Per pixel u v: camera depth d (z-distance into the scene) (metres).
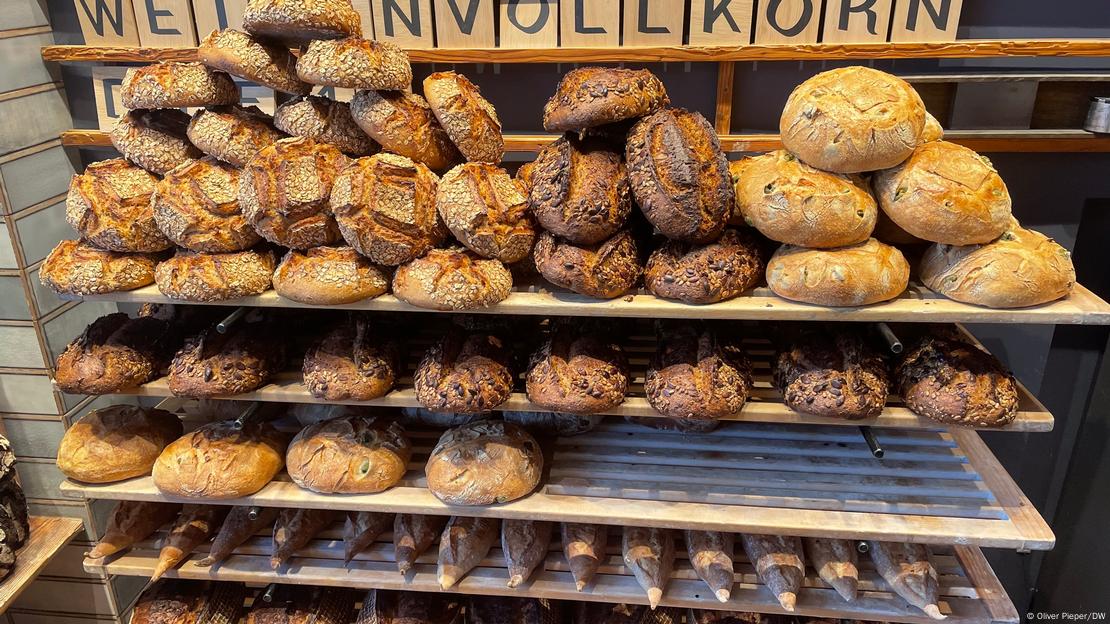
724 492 1.82
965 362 1.62
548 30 2.10
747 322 2.12
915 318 1.51
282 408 2.24
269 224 1.62
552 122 1.51
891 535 1.69
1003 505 1.75
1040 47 1.98
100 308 2.52
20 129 2.19
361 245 1.59
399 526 1.99
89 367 1.81
